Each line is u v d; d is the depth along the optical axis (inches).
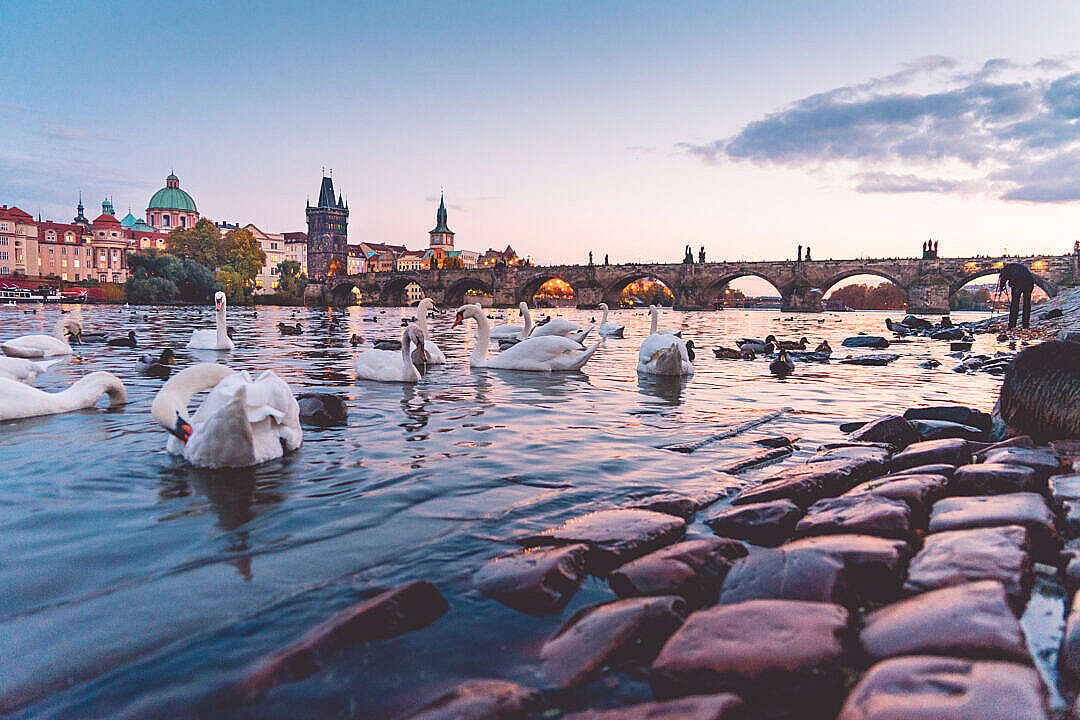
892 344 768.9
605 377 394.0
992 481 127.8
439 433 213.9
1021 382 180.7
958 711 55.2
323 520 125.1
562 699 68.3
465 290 4992.6
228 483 149.8
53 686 70.4
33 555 106.7
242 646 79.0
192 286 3567.9
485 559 106.7
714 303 4062.5
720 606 83.5
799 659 69.9
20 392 230.7
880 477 148.7
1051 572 90.0
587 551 105.8
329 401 234.4
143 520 124.1
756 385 359.9
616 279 4023.1
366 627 80.1
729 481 157.0
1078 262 3065.9
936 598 78.7
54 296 3304.6
